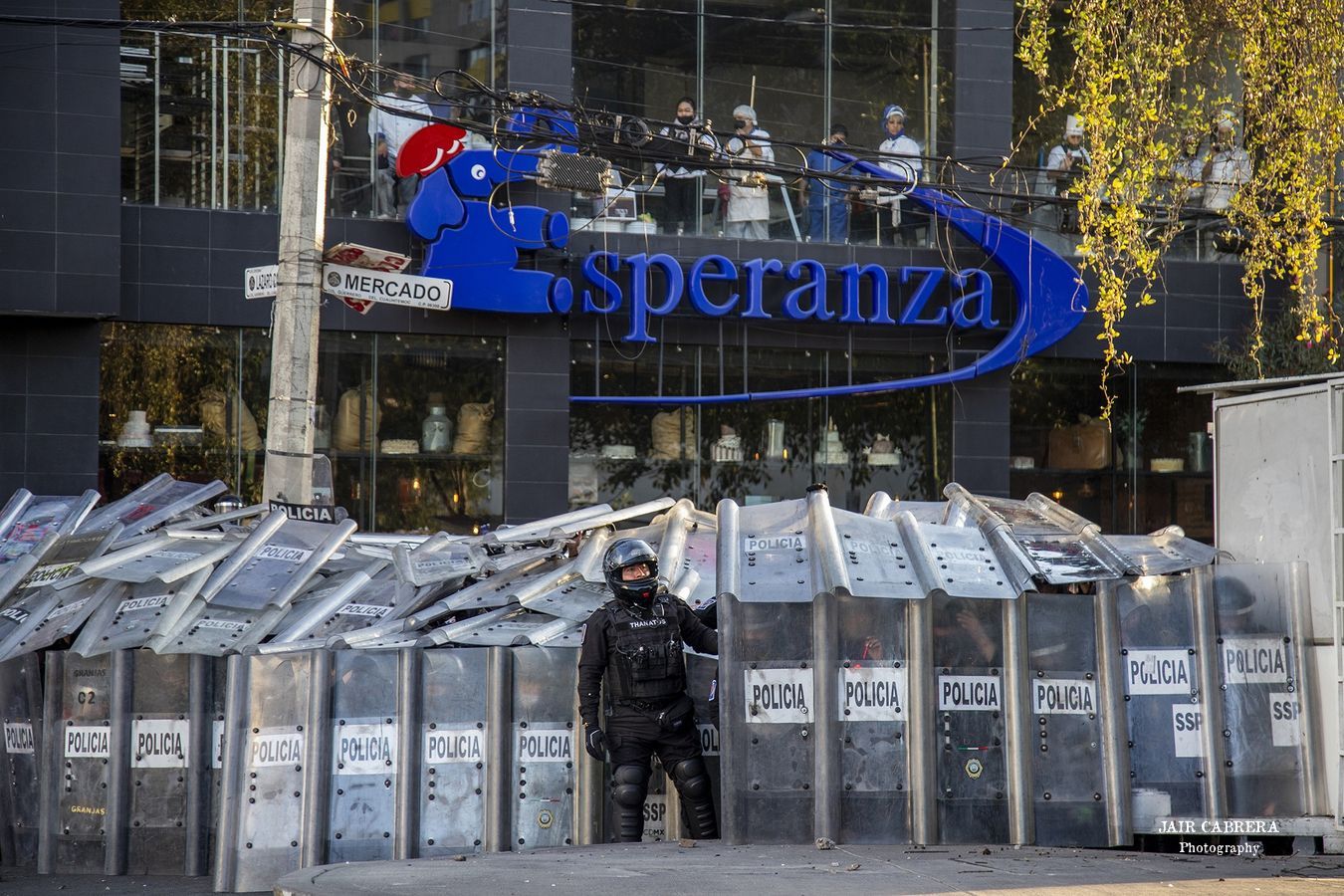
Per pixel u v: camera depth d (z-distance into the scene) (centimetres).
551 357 3334
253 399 3192
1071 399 3653
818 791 1395
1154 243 3550
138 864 1593
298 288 2250
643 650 1461
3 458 3022
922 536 1536
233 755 1515
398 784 1518
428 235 3198
